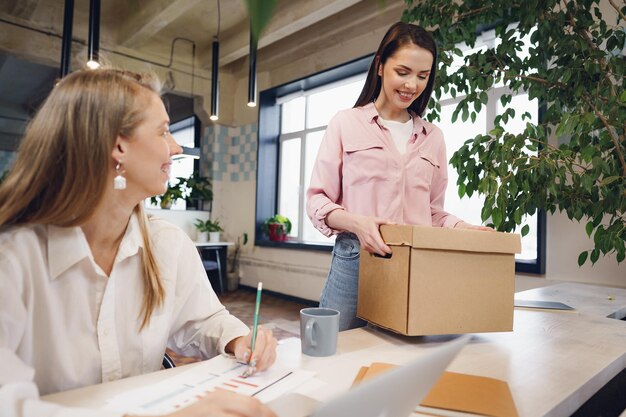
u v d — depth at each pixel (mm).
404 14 2217
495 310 987
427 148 1341
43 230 731
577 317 1284
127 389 653
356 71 4805
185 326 967
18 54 4684
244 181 6082
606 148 1549
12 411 473
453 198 3809
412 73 1230
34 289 704
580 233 2725
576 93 1700
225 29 5109
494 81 2000
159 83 813
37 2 4445
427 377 494
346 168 1319
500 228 1756
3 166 6223
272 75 5730
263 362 740
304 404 614
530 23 1762
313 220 1291
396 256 941
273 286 5488
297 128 5719
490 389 676
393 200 1276
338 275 1263
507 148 1659
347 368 780
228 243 5633
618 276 2541
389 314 958
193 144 6547
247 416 476
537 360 851
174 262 920
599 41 1759
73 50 4961
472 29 2000
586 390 734
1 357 568
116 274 808
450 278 934
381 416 472
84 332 760
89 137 685
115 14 4805
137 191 761
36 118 702
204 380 697
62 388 730
